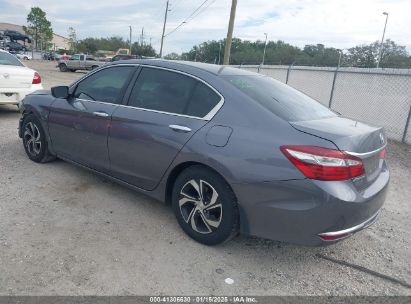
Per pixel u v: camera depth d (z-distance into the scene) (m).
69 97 4.83
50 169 5.21
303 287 3.06
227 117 3.33
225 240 3.37
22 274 2.91
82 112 4.49
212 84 3.57
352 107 12.04
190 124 3.50
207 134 3.35
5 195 4.29
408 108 9.85
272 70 16.27
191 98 3.65
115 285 2.88
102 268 3.07
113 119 4.12
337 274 3.29
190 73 3.77
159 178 3.77
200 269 3.17
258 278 3.13
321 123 3.27
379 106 10.91
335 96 12.78
